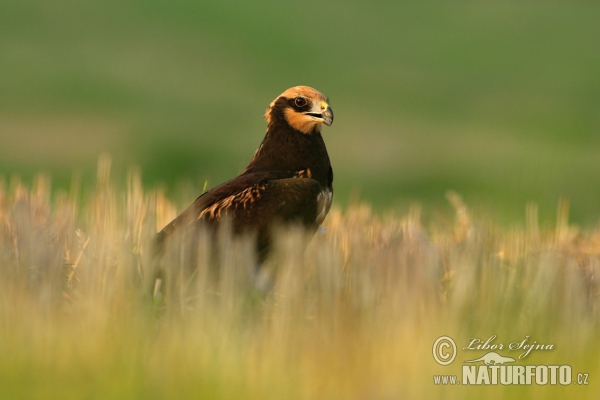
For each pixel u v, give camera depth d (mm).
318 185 13016
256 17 68938
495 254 12703
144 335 9602
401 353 9133
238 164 40031
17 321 9641
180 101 50344
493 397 8758
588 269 12633
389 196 33875
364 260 11367
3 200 14883
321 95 13469
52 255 11359
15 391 8453
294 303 10273
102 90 51219
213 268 11773
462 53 62656
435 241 13805
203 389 8547
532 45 63812
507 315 10359
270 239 12633
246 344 9594
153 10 68875
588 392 8922
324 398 8555
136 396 8445
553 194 33156
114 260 11625
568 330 10086
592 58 60906
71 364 8875
